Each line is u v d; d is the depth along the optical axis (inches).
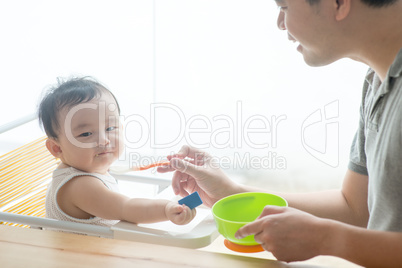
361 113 41.9
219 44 99.0
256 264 31.1
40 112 51.5
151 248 32.8
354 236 30.9
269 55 96.6
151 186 102.2
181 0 98.9
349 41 35.7
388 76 34.3
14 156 60.0
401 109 32.9
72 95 49.6
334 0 34.1
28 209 57.2
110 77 108.0
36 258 31.7
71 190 48.3
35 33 114.0
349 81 93.4
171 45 101.4
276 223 31.9
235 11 96.7
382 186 34.6
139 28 105.3
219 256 31.9
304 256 31.8
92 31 108.8
